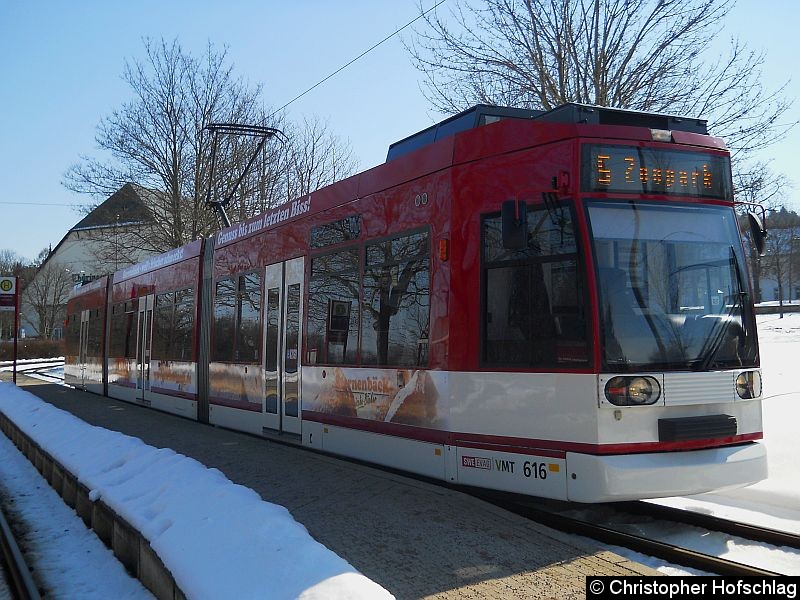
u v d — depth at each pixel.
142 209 31.38
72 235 70.25
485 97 16.27
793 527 6.19
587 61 15.34
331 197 9.10
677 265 6.22
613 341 5.84
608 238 6.04
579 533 6.06
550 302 6.13
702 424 5.84
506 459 6.25
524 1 15.78
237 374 11.44
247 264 11.41
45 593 5.41
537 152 6.41
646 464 5.62
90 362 21.66
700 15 14.72
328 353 8.84
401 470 7.37
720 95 14.73
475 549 5.31
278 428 10.00
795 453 7.93
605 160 6.21
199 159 29.97
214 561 4.21
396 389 7.50
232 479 7.91
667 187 6.36
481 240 6.70
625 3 15.01
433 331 7.02
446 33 16.52
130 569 5.68
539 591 4.52
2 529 7.13
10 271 83.50
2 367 42.94
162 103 30.56
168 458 6.92
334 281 8.85
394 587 4.61
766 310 43.25
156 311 15.73
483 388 6.50
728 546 5.84
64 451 9.07
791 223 36.09
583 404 5.79
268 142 29.97
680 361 5.99
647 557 5.48
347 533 5.75
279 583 3.72
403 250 7.59
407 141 9.17
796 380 12.98
